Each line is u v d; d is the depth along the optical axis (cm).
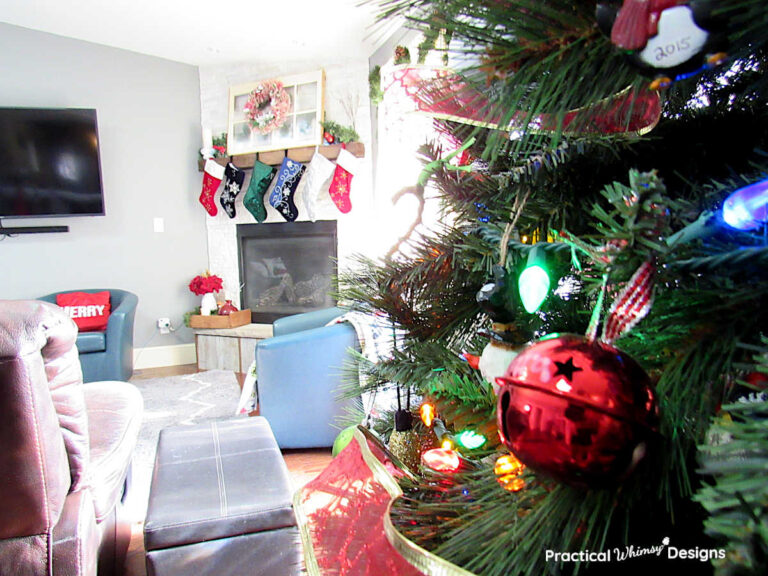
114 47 417
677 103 48
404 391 80
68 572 84
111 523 120
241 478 127
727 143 44
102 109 417
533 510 34
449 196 64
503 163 58
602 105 37
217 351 419
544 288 41
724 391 31
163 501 117
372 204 394
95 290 402
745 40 28
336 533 56
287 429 234
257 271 452
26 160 374
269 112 414
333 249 416
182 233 456
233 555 113
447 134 62
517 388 30
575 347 30
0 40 379
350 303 73
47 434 83
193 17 355
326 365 233
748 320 30
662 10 24
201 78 454
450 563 35
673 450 30
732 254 28
